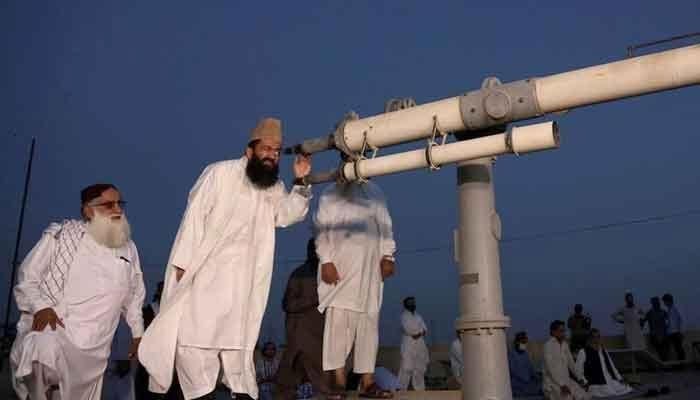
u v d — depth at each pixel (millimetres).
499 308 5285
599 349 13180
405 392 5992
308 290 6352
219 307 4883
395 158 5211
